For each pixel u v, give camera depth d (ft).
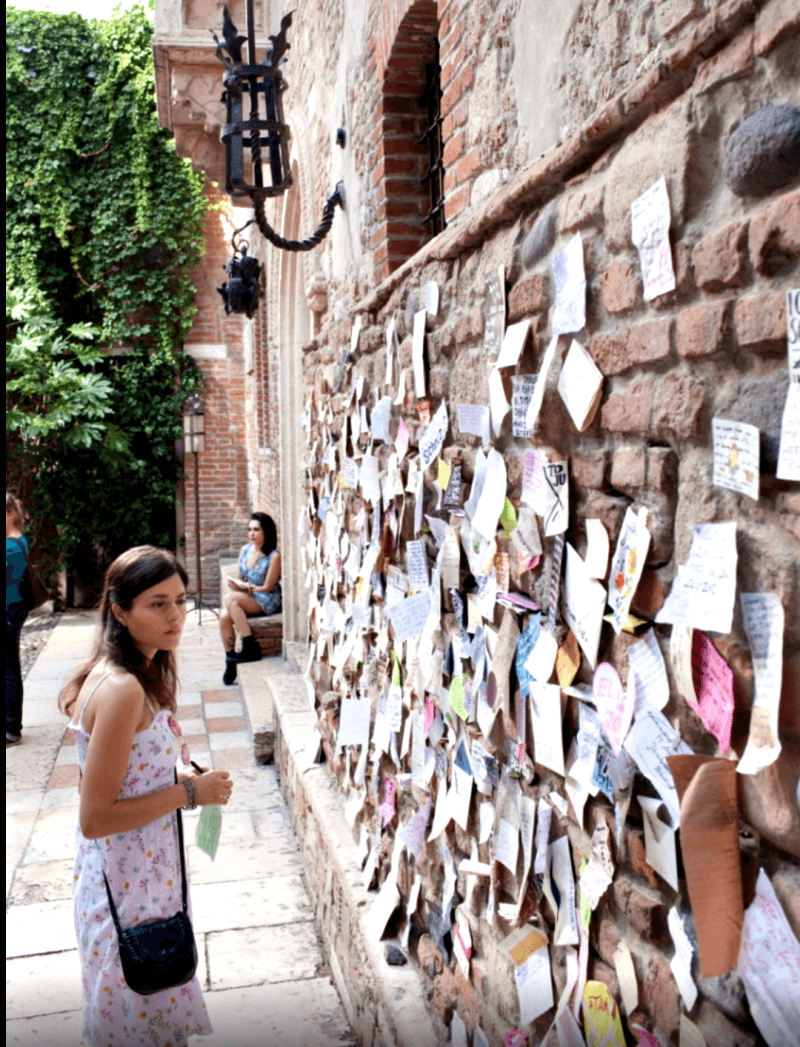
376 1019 8.75
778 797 3.34
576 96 5.35
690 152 3.75
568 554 5.02
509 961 6.15
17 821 16.16
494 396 6.06
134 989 6.88
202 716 22.41
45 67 35.29
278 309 23.49
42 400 35.35
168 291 37.47
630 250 4.26
